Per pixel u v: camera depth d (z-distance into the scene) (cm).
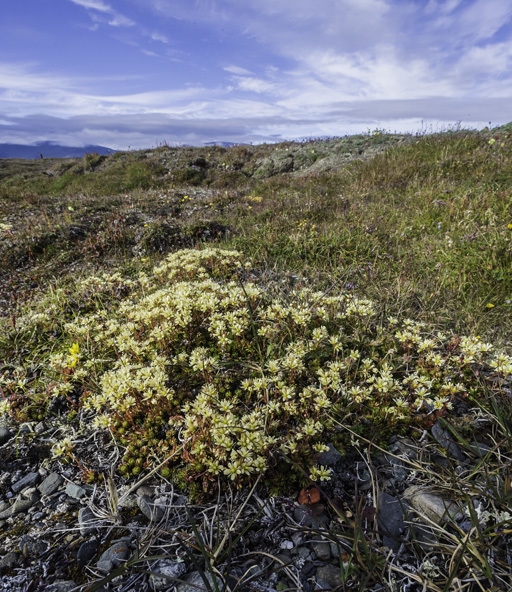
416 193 873
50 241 754
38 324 413
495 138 1282
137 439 257
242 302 371
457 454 235
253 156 2316
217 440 212
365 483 223
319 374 271
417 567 178
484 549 173
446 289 455
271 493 216
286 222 772
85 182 2058
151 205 1052
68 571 184
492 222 597
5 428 276
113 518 209
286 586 174
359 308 343
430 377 289
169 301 360
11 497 227
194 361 288
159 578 176
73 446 263
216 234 777
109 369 333
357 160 1537
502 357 275
